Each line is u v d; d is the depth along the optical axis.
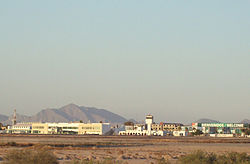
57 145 88.25
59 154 61.75
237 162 44.53
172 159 57.81
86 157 57.00
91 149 76.94
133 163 50.25
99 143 103.25
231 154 47.66
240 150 86.38
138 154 65.19
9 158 35.84
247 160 45.66
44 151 37.59
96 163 41.56
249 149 90.69
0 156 53.41
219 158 46.25
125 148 84.50
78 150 73.75
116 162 47.88
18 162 35.16
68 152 67.62
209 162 43.44
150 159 57.03
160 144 110.31
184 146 100.38
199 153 45.56
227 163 43.91
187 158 44.75
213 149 87.88
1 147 77.94
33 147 74.69
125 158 57.16
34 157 36.12
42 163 35.84
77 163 42.09
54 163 37.00
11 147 78.88
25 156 36.03
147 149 82.69
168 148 88.06
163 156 62.94
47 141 109.00
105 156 60.19
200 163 42.72
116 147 88.44
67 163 45.25
